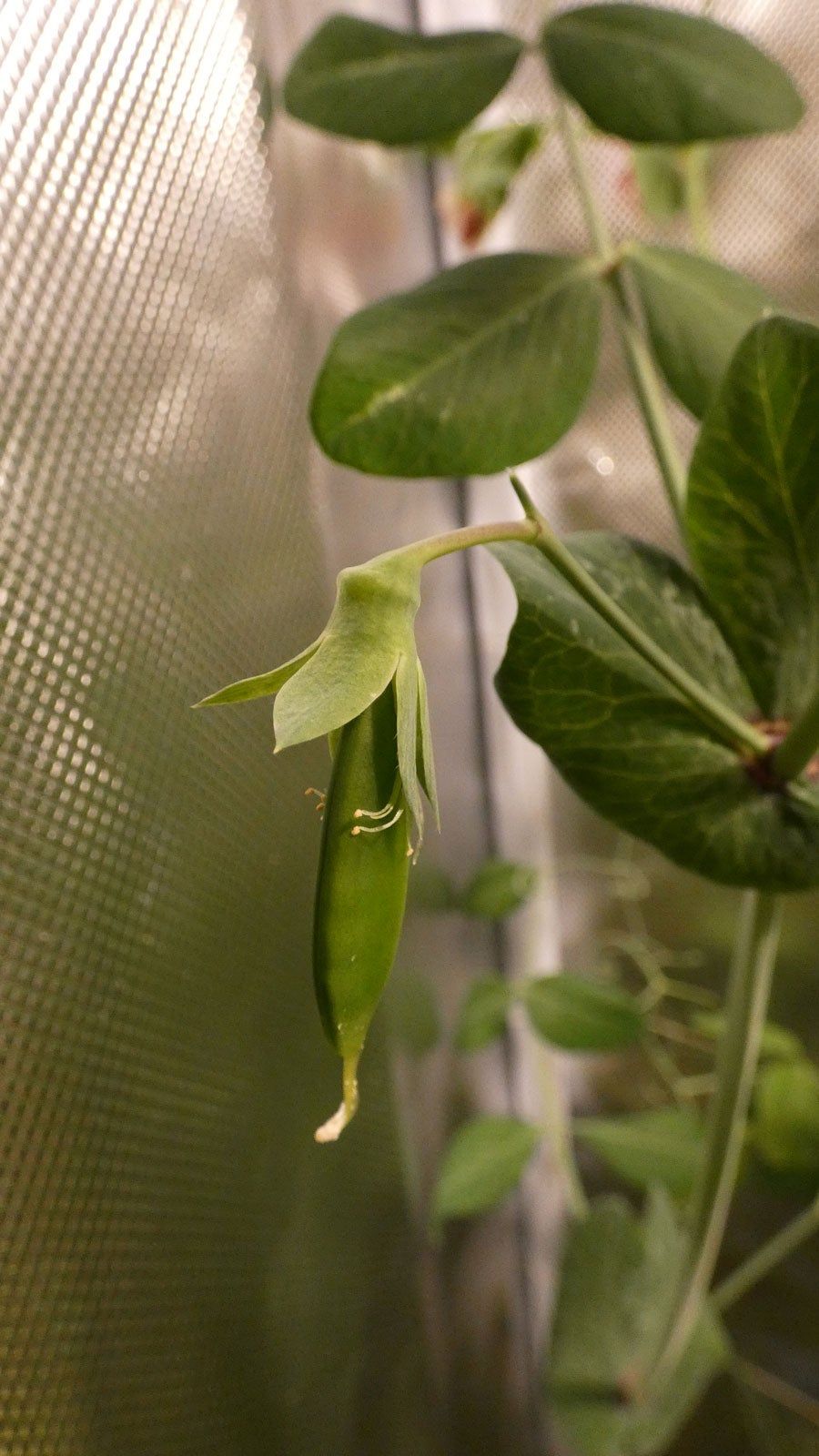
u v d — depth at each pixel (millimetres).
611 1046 275
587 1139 277
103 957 185
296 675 152
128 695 192
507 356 192
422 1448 268
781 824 186
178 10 204
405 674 153
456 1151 273
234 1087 210
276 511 231
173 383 204
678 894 312
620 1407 260
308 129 247
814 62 260
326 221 255
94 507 188
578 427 296
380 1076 257
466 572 312
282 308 236
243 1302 208
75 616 184
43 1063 175
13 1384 170
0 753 173
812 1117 272
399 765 151
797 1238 269
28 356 178
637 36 201
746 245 273
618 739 186
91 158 188
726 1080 208
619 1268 269
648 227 283
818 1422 294
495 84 209
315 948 152
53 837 179
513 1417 332
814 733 178
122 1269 185
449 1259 299
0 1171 170
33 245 179
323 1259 233
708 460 177
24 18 177
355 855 152
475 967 323
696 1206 219
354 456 186
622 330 207
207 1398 199
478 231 273
